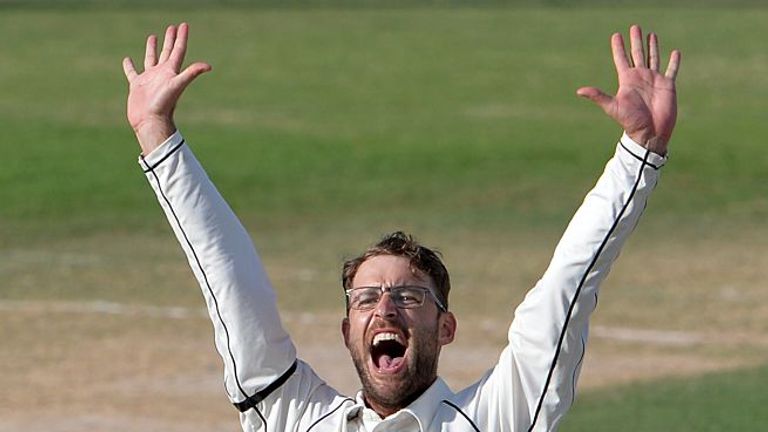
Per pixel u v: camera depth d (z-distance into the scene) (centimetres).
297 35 15850
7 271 5875
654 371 4162
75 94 11800
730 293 5409
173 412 3781
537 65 13600
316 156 9044
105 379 4144
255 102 11400
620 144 1530
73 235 6769
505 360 1529
